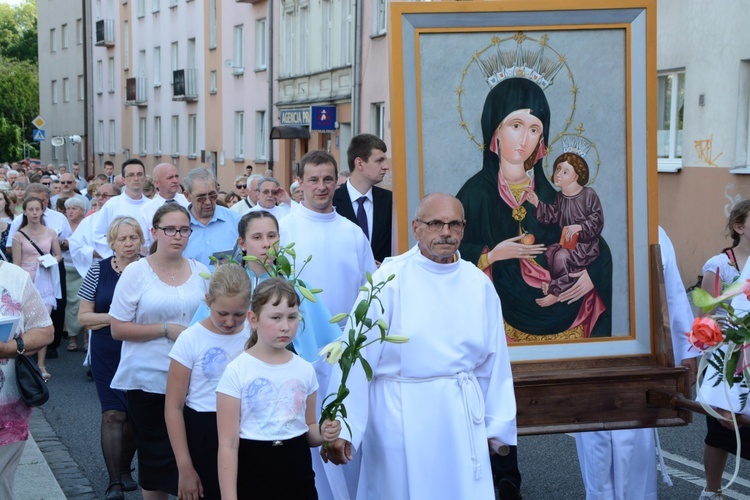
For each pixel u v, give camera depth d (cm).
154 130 4472
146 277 551
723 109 1485
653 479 581
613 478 575
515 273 489
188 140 4075
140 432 534
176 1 4106
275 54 3186
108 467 626
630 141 495
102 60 5191
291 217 596
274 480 416
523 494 639
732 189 1466
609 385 488
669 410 494
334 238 595
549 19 483
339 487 528
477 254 484
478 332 440
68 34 5681
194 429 456
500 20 479
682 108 1611
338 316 409
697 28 1536
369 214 678
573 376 480
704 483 661
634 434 569
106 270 645
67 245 1181
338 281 595
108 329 633
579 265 495
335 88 2725
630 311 502
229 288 450
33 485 661
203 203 719
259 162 3344
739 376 436
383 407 439
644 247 501
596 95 491
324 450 438
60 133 5919
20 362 475
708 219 1523
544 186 489
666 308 497
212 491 454
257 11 3325
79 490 662
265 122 3328
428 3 470
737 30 1451
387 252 679
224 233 729
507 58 481
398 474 436
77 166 3616
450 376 437
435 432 434
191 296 555
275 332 411
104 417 631
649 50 491
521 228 488
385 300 434
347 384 436
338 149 2708
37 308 489
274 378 416
